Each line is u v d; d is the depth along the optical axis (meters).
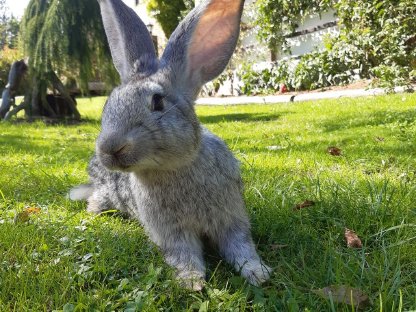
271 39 2.47
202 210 0.38
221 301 0.31
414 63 1.74
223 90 2.97
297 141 0.91
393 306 0.28
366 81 1.97
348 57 2.08
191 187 0.38
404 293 0.31
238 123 1.34
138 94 0.34
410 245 0.37
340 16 1.99
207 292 0.32
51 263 0.36
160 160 0.34
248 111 1.74
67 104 1.91
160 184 0.38
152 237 0.40
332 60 2.15
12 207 0.54
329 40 2.15
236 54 2.90
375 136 0.87
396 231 0.41
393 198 0.48
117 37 0.43
